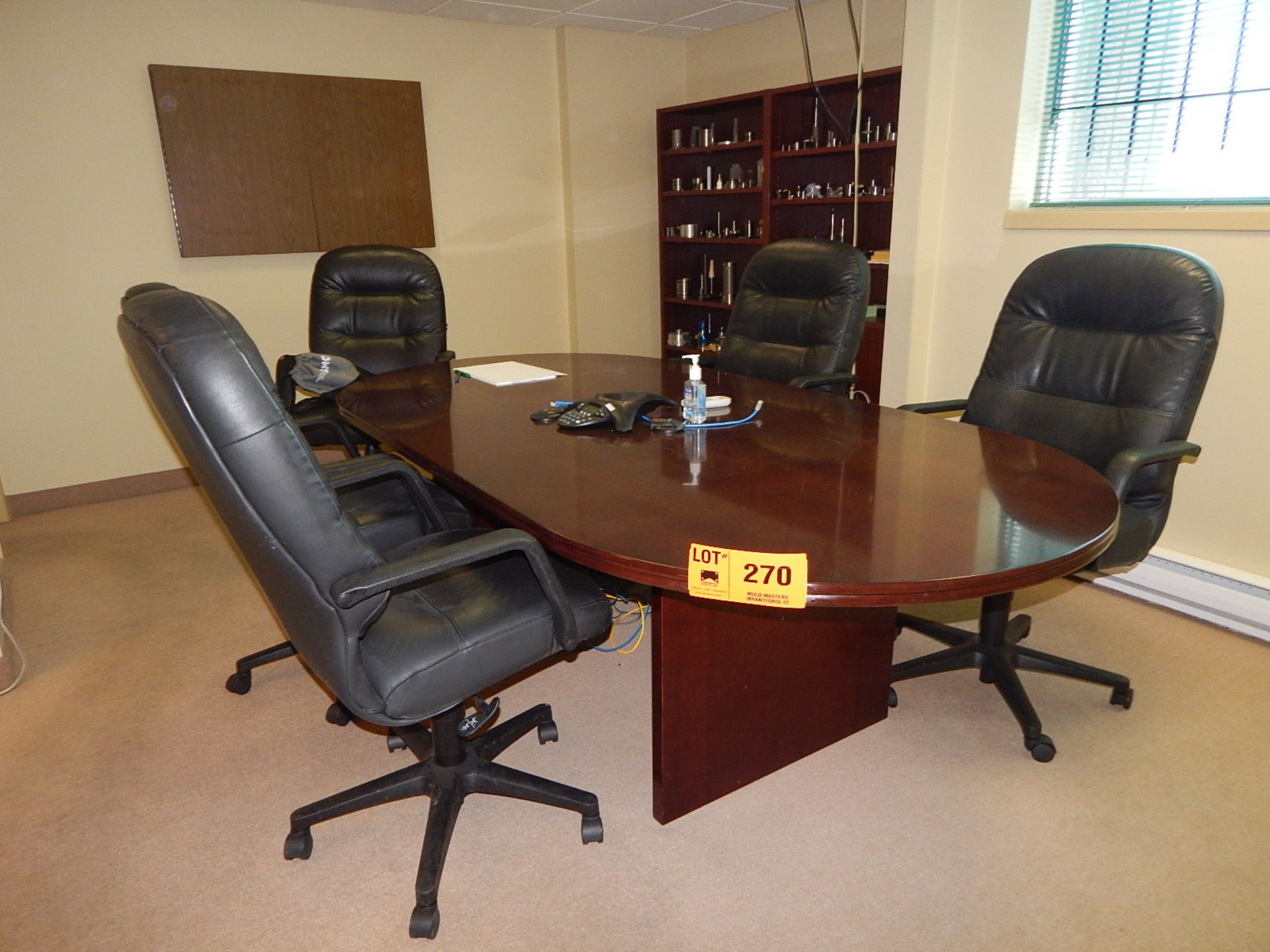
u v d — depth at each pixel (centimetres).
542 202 487
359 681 127
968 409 225
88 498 382
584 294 504
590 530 129
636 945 141
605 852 163
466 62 445
